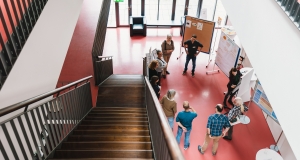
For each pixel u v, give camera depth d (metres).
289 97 2.14
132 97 6.09
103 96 6.09
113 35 9.93
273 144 5.30
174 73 7.71
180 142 5.25
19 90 2.55
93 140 3.54
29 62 2.71
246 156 4.99
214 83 7.30
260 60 2.72
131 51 8.93
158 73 6.14
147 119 4.59
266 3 2.65
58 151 3.10
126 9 10.44
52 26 3.21
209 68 8.04
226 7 3.88
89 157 3.02
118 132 3.83
